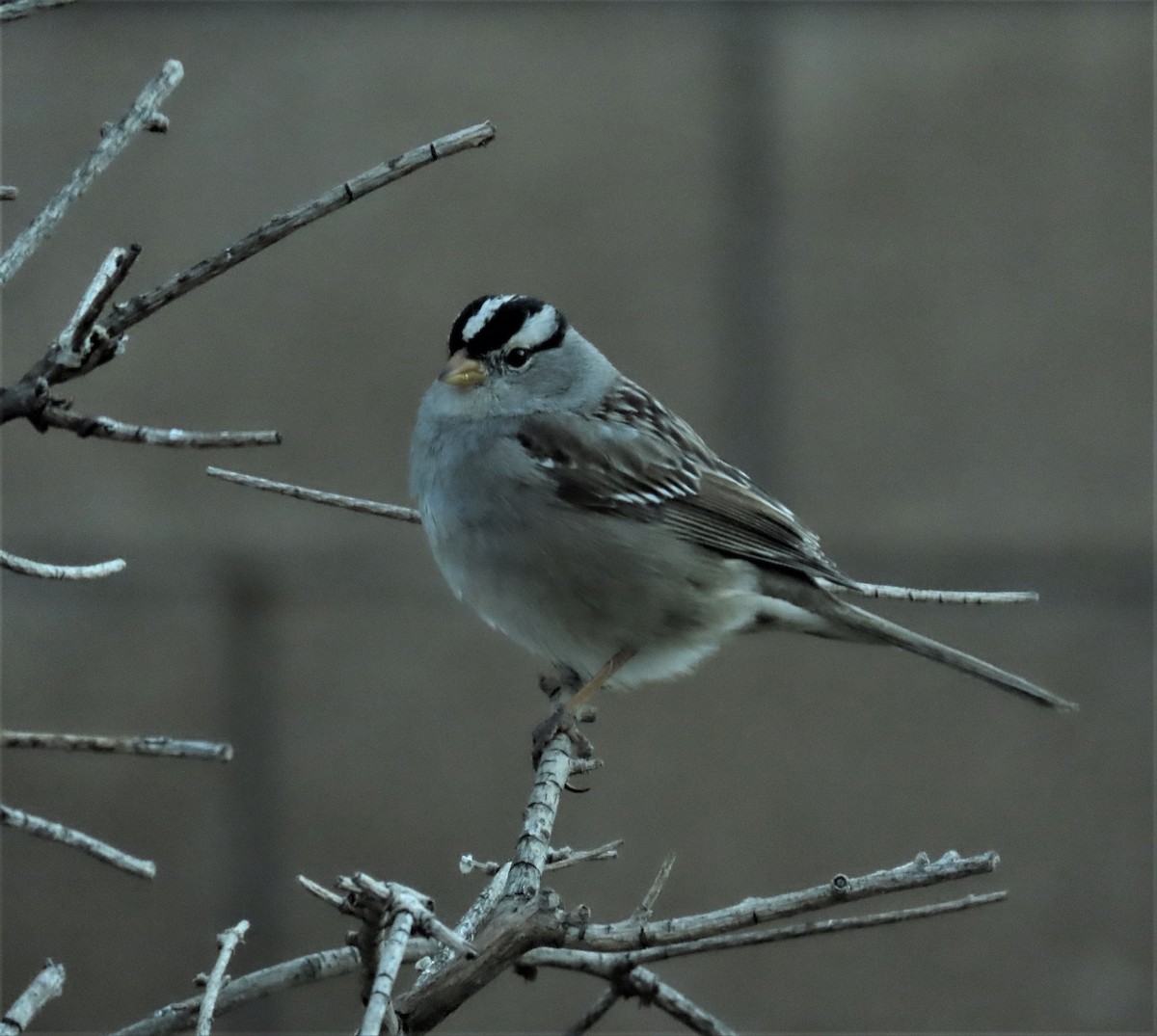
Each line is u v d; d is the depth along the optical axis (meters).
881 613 9.24
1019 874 9.11
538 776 5.15
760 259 9.39
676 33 9.43
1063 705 7.60
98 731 9.09
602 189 9.41
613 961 4.14
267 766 9.14
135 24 9.40
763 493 7.86
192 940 9.04
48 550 9.14
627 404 7.75
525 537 7.34
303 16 9.44
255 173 9.41
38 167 9.35
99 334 3.37
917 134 9.40
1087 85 9.40
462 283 9.37
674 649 7.61
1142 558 9.17
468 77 9.43
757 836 9.14
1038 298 9.34
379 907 3.25
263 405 9.26
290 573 9.16
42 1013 8.94
